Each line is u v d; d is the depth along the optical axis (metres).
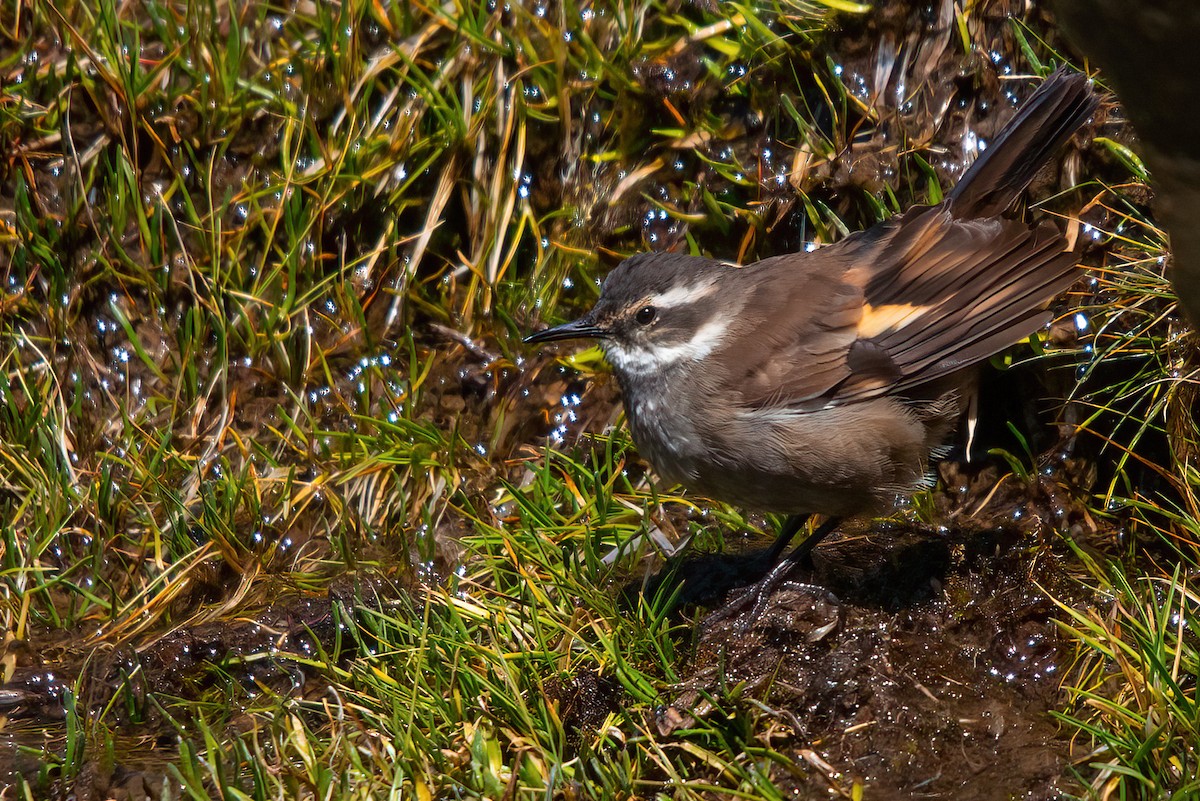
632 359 10.34
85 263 12.31
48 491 11.30
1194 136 6.21
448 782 8.26
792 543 11.05
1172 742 7.93
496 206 12.26
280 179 12.23
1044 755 8.38
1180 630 8.45
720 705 8.73
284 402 12.06
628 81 12.14
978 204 10.23
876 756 8.58
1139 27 5.97
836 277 10.23
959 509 11.11
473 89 12.40
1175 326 10.20
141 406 12.20
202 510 11.37
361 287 12.30
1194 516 9.80
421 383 12.08
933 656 9.21
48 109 12.42
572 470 11.52
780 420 9.80
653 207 12.19
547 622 9.59
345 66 12.33
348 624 9.91
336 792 8.17
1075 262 9.59
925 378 9.68
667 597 10.28
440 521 11.48
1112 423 10.67
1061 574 9.74
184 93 12.48
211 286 12.03
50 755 9.27
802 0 11.91
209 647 10.30
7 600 10.66
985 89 11.50
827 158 11.69
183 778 8.30
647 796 8.35
